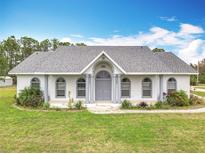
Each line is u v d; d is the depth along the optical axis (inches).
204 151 380.5
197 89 2016.5
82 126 561.3
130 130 520.4
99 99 1008.9
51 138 458.3
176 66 1048.8
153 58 1064.2
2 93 1569.9
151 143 422.9
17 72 1018.7
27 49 3230.8
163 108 856.9
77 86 1023.0
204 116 701.9
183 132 503.8
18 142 430.9
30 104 895.1
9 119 646.5
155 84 1021.8
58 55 1084.5
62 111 788.6
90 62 945.5
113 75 950.4
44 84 1011.9
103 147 401.4
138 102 997.2
